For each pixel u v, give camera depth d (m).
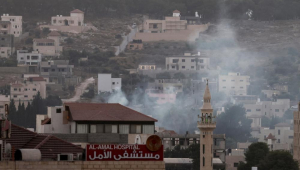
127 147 169.00
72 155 182.75
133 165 168.62
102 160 167.88
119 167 168.50
